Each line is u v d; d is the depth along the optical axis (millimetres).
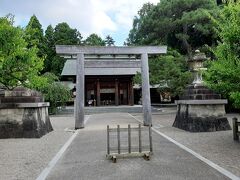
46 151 10328
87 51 18234
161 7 33469
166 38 35594
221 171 7020
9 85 14547
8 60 12797
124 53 18750
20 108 13914
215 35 28453
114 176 6848
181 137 12852
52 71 50812
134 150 9477
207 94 14820
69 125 20297
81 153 9766
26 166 8109
